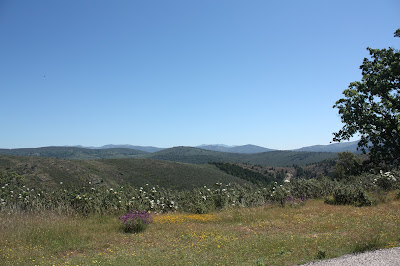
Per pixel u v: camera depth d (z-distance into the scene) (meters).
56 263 6.98
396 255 5.88
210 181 91.81
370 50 17.45
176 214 15.76
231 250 7.78
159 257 7.34
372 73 17.52
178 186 80.69
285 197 17.22
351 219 11.12
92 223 12.60
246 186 20.36
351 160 46.31
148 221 11.95
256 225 11.55
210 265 6.54
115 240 9.72
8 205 14.28
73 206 14.74
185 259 7.08
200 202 16.91
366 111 17.28
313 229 9.96
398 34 15.96
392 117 17.00
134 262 6.89
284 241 8.23
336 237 8.16
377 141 17.12
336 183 20.73
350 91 17.80
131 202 15.21
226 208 16.73
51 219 12.32
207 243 8.70
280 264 6.27
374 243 6.86
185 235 10.10
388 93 16.77
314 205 16.33
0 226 10.59
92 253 8.12
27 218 12.32
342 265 5.62
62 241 9.42
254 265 6.32
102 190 17.14
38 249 8.48
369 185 20.03
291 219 12.29
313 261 6.20
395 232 8.05
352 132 17.84
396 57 16.16
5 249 8.17
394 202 14.96
